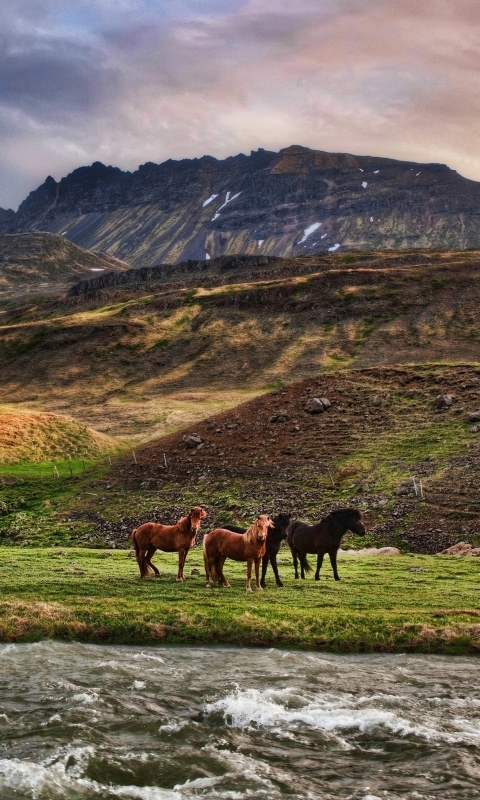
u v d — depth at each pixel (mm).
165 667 17672
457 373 77125
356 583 29875
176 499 60438
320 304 176000
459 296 170000
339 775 11406
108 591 26266
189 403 118188
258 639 21031
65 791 10297
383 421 69125
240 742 12773
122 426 101812
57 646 19594
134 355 162625
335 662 18891
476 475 54781
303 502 55938
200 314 184000
